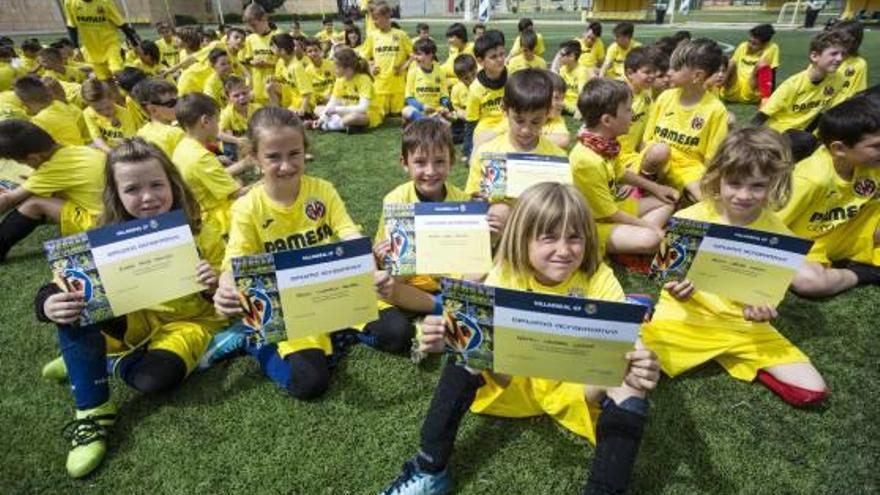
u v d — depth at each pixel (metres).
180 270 2.19
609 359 1.63
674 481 1.88
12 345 2.78
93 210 3.57
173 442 2.10
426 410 2.24
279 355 2.38
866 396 2.26
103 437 2.07
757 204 2.29
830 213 2.91
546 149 3.36
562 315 1.59
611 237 3.29
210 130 3.83
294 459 2.01
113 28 8.63
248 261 1.89
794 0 36.12
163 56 11.29
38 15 31.25
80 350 2.06
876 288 3.06
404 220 2.48
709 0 46.53
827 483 1.87
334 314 2.05
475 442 2.06
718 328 2.36
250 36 8.99
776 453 1.99
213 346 2.50
